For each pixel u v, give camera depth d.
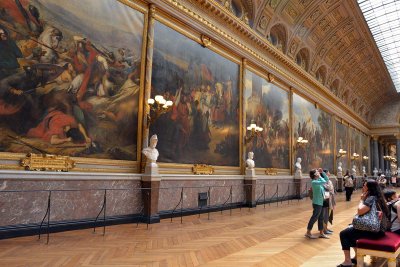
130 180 8.18
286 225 8.41
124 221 7.94
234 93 12.63
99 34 7.86
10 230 5.91
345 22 19.11
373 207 4.57
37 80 6.53
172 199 9.38
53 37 6.88
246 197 12.59
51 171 6.57
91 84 7.55
